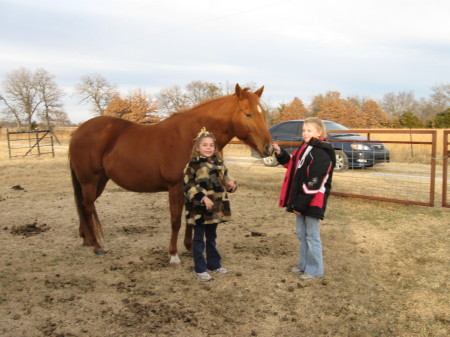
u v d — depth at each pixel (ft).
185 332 9.11
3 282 12.04
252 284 11.78
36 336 8.98
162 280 12.16
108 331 9.17
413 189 27.12
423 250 14.65
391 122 133.69
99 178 14.66
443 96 150.41
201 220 11.54
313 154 11.25
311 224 11.85
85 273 12.80
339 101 145.79
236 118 13.09
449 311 9.99
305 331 9.18
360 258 13.92
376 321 9.59
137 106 168.35
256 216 20.38
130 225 18.74
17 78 180.55
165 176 12.94
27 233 17.47
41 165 44.93
